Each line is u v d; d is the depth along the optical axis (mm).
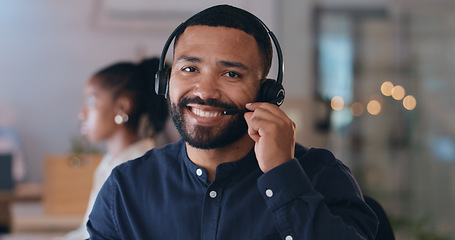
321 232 892
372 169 4410
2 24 4461
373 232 968
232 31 929
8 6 4465
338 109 4422
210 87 917
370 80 4562
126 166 1076
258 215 966
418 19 4551
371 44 4570
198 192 999
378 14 4570
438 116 4512
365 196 1160
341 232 891
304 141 4320
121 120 1828
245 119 933
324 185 981
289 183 917
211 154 984
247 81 936
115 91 1824
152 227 1012
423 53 4559
